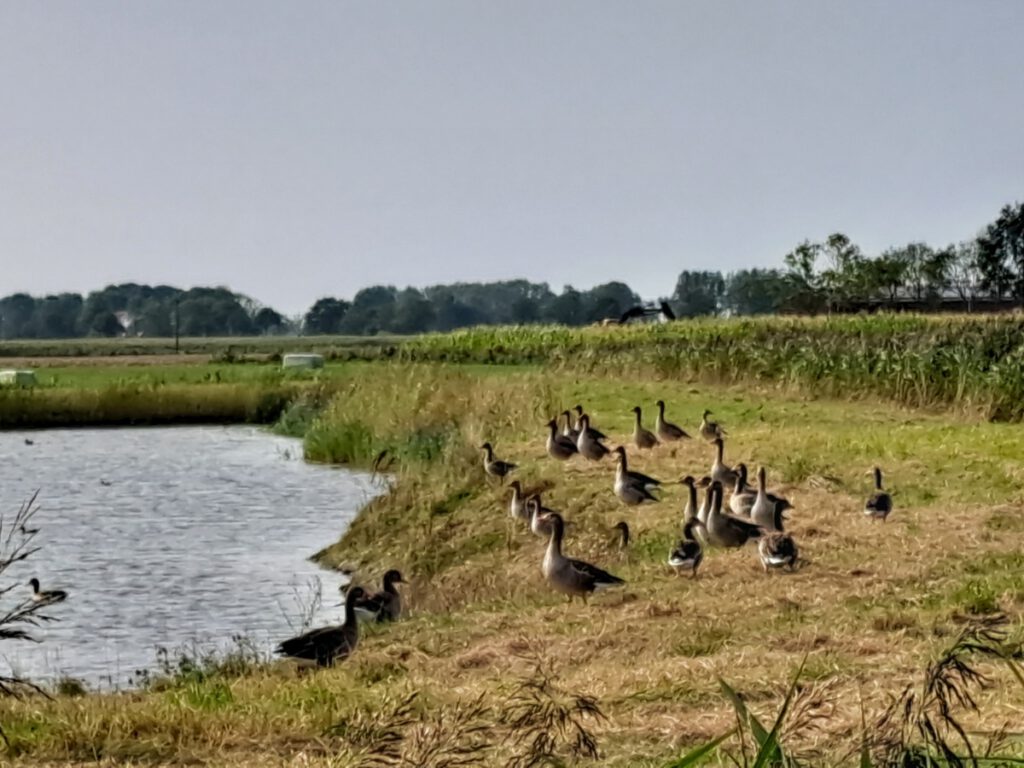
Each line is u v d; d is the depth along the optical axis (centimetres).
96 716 1424
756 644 1623
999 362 4272
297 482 4244
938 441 3350
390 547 2917
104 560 3022
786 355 4956
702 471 3073
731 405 4369
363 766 1031
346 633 1864
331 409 5331
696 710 1340
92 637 2295
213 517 3622
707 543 2348
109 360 11675
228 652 2083
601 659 1623
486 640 1803
